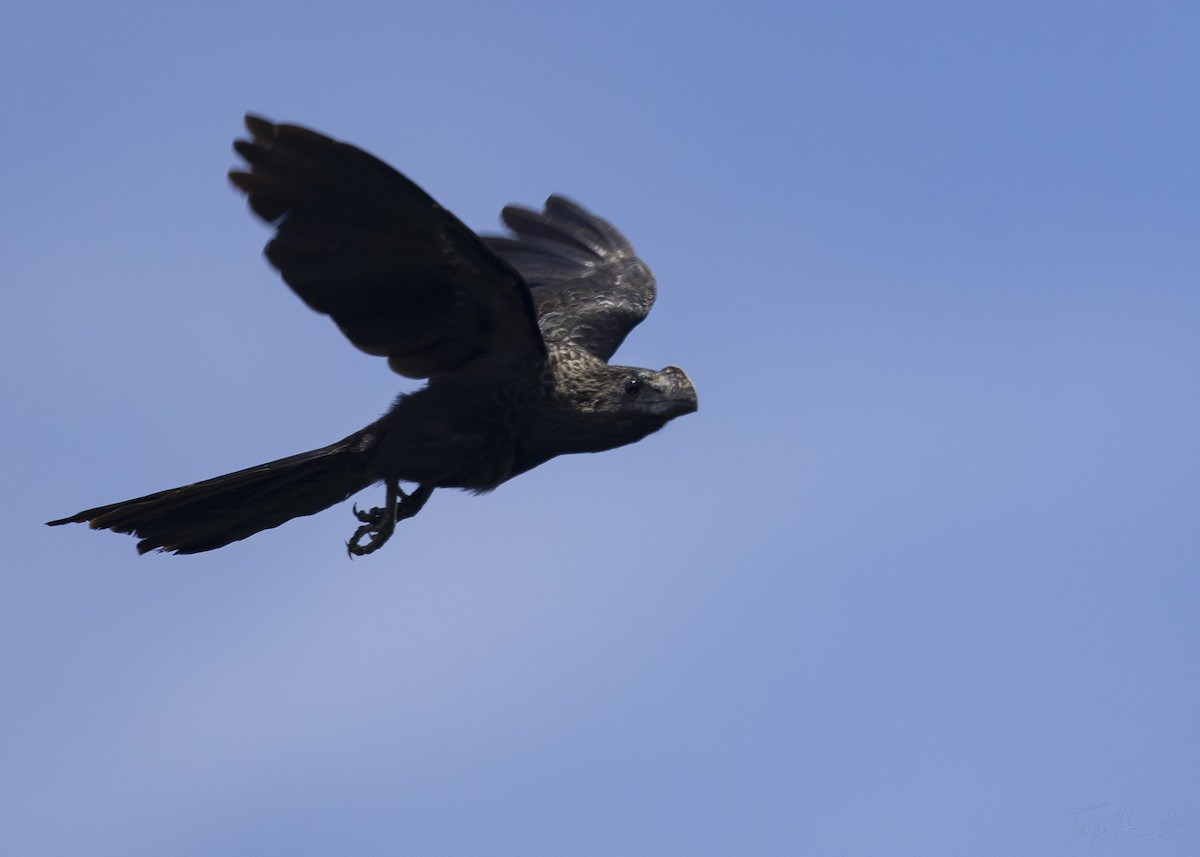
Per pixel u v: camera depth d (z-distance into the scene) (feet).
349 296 35.76
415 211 33.94
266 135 31.99
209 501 40.04
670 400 40.11
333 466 40.04
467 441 39.63
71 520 39.47
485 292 36.60
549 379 39.63
